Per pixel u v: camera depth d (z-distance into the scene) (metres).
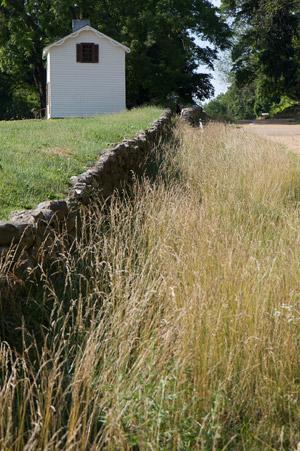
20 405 3.38
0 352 3.62
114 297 4.55
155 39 41.31
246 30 54.53
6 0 40.59
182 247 5.46
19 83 47.94
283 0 50.28
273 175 9.90
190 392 3.73
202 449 3.30
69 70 35.28
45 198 6.33
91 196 7.12
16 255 4.61
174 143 14.84
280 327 4.27
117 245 5.80
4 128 13.41
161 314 4.51
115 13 42.44
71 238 5.87
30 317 4.41
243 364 4.01
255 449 3.54
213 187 9.01
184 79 44.50
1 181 6.55
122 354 3.77
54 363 3.46
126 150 9.84
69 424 3.22
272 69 53.47
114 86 35.69
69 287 4.99
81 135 11.99
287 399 3.86
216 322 4.18
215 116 39.38
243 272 4.82
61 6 40.09
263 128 28.56
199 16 44.81
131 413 3.37
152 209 6.95
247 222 7.43
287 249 5.88
